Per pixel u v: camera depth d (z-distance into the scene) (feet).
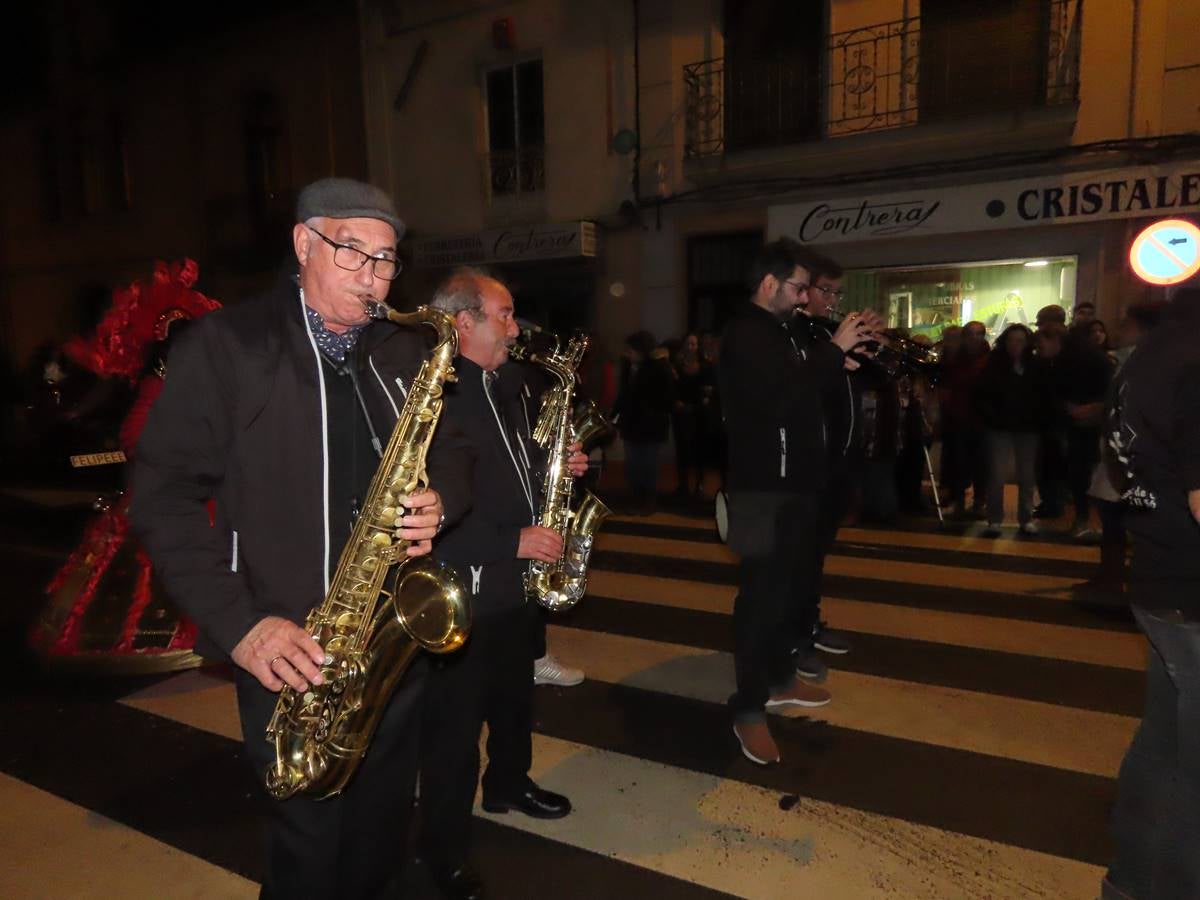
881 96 31.94
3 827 9.48
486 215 40.60
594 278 38.47
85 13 52.29
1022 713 11.84
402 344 6.34
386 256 5.59
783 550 10.14
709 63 34.53
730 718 11.94
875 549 20.71
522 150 39.32
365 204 5.50
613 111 36.83
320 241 5.50
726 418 10.21
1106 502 16.61
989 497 22.63
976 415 23.58
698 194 35.32
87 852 9.00
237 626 5.19
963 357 24.25
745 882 8.27
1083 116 28.60
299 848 5.77
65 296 57.06
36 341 59.11
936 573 18.58
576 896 8.10
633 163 36.68
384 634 5.89
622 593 17.88
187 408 5.29
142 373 13.93
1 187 58.85
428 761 7.51
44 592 18.71
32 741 11.53
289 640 5.18
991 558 19.74
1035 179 29.35
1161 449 6.46
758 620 10.29
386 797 6.21
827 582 18.06
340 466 5.85
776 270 9.79
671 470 35.73
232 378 5.40
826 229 33.09
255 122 47.39
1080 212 28.76
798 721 11.73
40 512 27.73
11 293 59.77
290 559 5.64
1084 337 21.16
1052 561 19.38
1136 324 13.32
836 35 32.22
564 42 37.47
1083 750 10.78
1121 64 27.94
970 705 12.11
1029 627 15.17
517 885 8.26
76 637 14.32
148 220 52.37
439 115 41.27
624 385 26.43
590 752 11.00
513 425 8.39
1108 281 29.01
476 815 9.53
